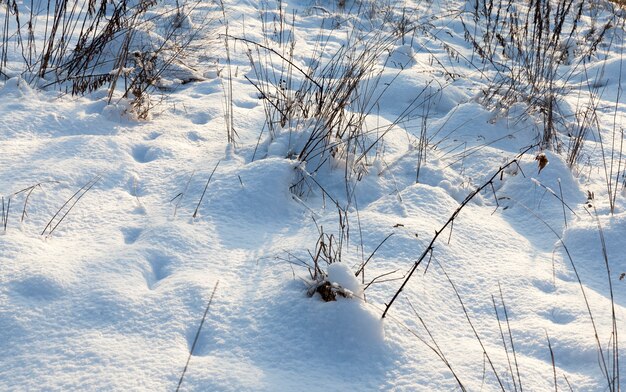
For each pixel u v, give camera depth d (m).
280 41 6.29
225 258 2.68
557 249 3.06
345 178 3.46
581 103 5.60
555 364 2.18
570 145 4.54
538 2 5.54
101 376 1.97
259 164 3.32
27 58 4.95
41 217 2.84
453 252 2.84
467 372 2.09
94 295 2.33
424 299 2.48
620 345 2.18
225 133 4.03
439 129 4.45
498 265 2.81
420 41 7.62
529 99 4.97
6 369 1.99
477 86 5.86
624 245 3.01
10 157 3.30
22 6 6.12
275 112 4.32
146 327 2.21
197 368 2.03
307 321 2.24
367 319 2.21
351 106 4.76
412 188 3.41
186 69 5.22
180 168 3.43
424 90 5.11
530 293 2.59
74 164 3.30
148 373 1.99
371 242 2.84
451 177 3.71
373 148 4.00
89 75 4.56
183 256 2.67
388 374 2.10
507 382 2.05
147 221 2.91
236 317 2.29
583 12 9.49
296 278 2.48
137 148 3.69
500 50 7.45
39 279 2.35
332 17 8.20
